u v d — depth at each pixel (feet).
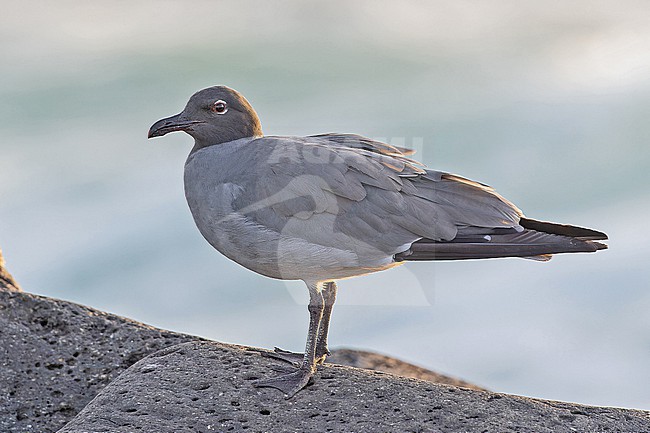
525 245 26.99
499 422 25.89
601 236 27.20
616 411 27.02
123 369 29.76
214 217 28.12
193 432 25.12
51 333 30.60
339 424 25.66
